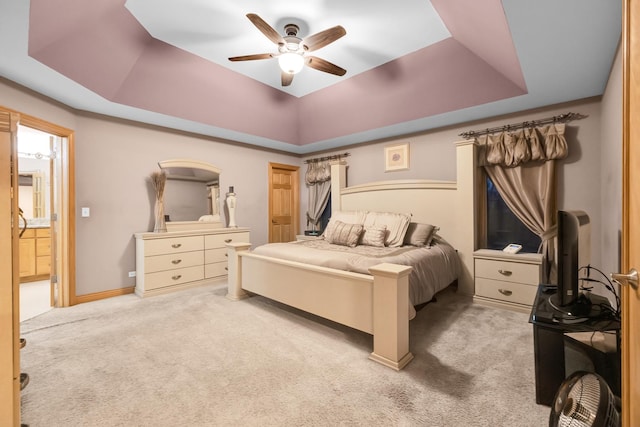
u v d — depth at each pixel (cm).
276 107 424
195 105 356
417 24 249
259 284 309
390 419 146
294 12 234
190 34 264
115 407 156
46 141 512
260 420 146
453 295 350
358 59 307
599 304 174
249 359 205
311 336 242
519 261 295
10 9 172
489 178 369
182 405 158
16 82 261
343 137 457
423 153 416
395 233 347
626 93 92
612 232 239
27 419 147
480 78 288
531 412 151
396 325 192
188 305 320
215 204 455
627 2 90
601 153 282
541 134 313
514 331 248
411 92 338
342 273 227
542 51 202
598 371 148
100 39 243
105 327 262
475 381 178
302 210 596
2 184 105
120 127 363
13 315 108
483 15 185
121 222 364
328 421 145
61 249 320
